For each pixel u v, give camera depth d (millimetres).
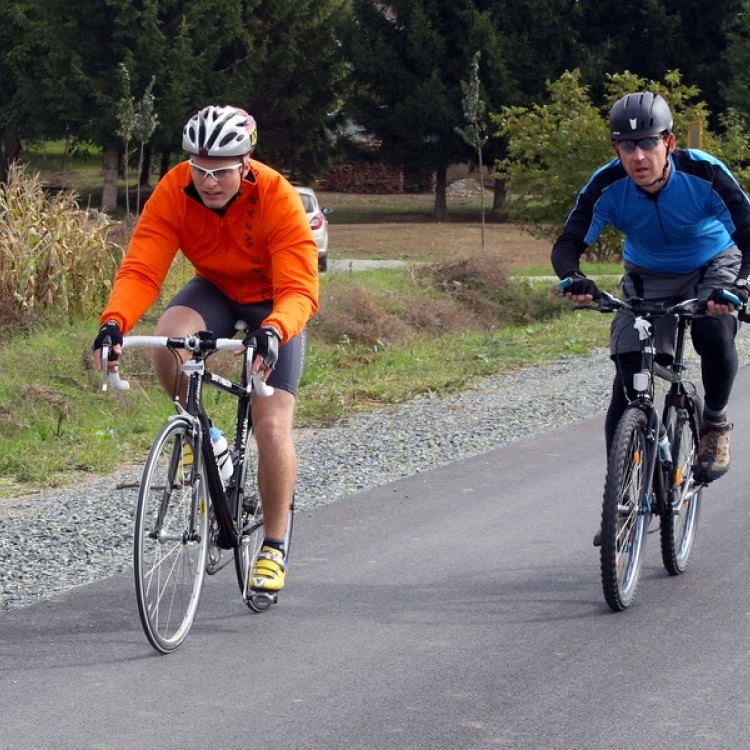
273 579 8227
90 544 10438
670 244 8984
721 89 72625
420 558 9969
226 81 71812
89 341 20500
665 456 8906
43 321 21641
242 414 8430
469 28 71688
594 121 37625
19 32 76500
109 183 71875
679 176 8680
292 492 8789
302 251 8031
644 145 8477
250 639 7973
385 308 28000
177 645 7734
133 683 7168
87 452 15094
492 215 77812
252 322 8523
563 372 21484
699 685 7133
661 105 8516
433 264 32906
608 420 9148
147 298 8031
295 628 8211
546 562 9836
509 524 11078
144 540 7281
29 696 6965
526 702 6879
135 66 68188
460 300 31125
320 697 6961
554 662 7527
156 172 92938
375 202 88500
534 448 14633
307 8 75000
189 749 6262
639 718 6652
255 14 74375
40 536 10703
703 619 8367
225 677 7277
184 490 7668
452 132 73000
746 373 20203
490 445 14906
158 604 7520
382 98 75875
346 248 54688
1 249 21656
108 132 68750
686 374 19703
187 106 70688
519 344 25859
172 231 8172
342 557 10016
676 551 9367
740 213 8633
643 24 76000
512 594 8977
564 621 8328
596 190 8945
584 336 26812
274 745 6309
